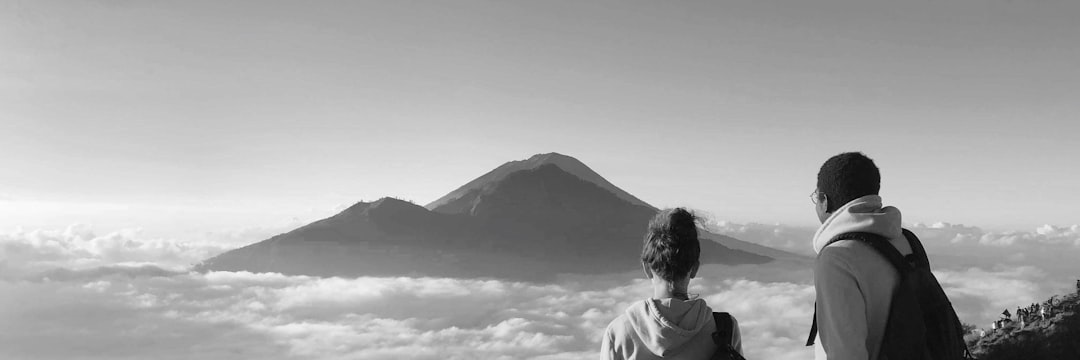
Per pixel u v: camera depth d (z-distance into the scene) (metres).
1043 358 44.44
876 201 3.18
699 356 3.24
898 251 3.04
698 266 3.36
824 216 3.39
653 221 3.39
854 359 2.93
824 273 3.05
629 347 3.32
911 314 2.91
